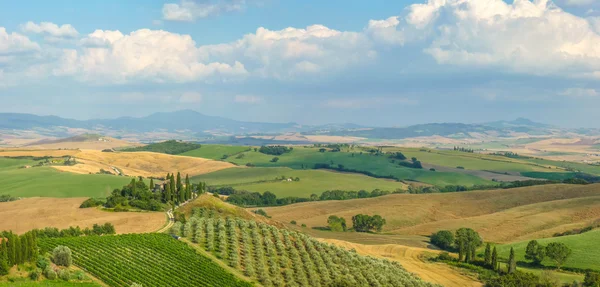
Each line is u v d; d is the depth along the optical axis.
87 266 89.75
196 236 118.44
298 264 112.25
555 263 141.25
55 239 100.94
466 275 131.75
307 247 128.25
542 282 119.50
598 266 135.50
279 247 120.44
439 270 135.75
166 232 125.62
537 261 143.50
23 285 72.56
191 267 100.56
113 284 85.12
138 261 98.38
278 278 102.44
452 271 135.50
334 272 111.19
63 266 86.06
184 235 122.25
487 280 126.06
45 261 82.56
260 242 123.19
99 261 93.50
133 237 112.31
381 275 114.25
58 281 78.69
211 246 113.94
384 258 139.38
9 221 143.38
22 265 79.81
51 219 143.62
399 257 149.25
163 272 95.75
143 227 131.62
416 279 118.50
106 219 141.50
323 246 131.38
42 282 75.94
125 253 101.50
